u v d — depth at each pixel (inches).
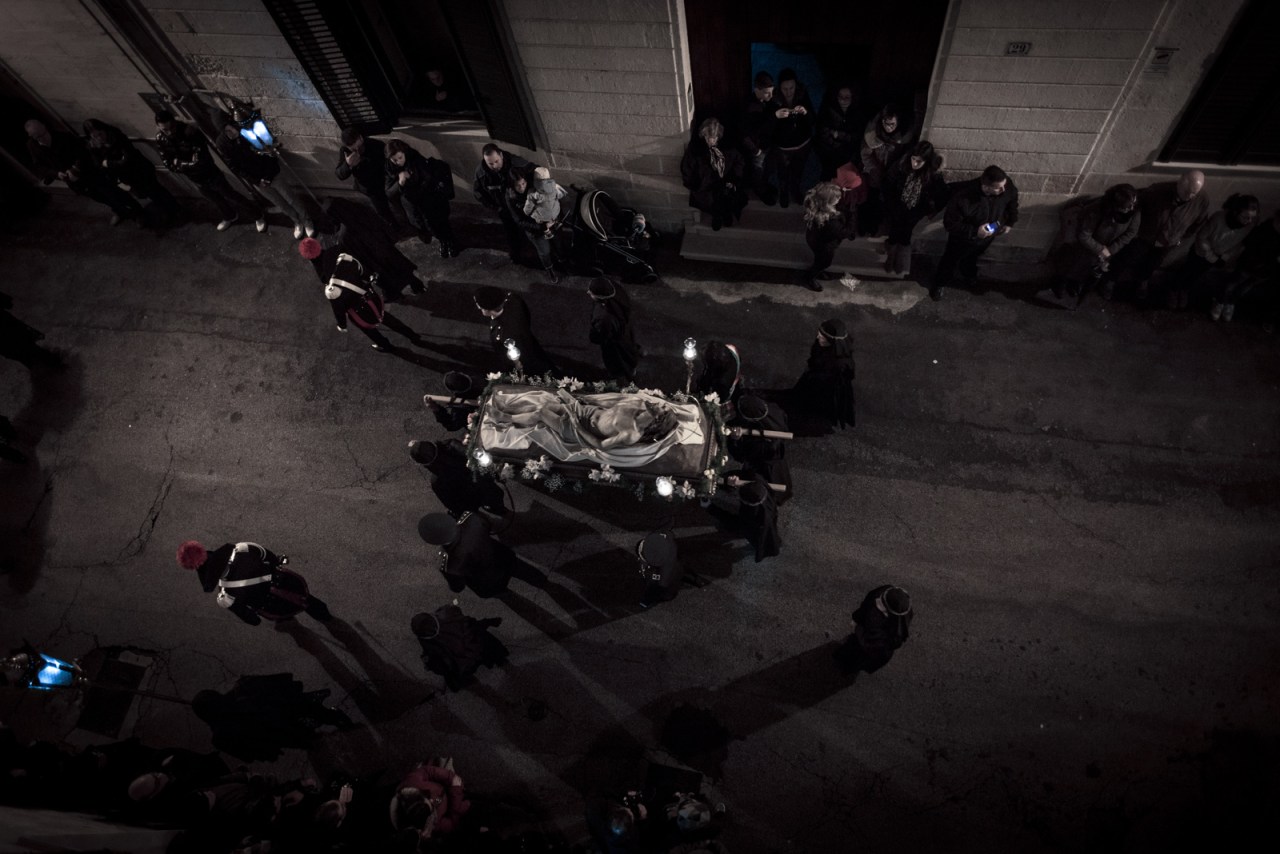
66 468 398.6
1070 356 370.6
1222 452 343.0
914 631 322.3
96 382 421.4
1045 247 386.9
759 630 329.4
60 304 447.8
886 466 356.2
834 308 395.9
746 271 411.2
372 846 251.4
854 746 305.6
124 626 356.8
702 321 401.4
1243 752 292.2
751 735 310.7
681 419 321.1
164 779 258.2
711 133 349.1
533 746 317.4
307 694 310.2
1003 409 362.3
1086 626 317.1
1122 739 298.2
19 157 458.9
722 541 347.6
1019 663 313.4
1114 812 287.7
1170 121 319.6
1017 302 386.6
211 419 404.2
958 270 391.2
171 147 406.0
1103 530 333.4
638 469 317.7
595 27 328.2
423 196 389.7
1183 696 302.8
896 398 370.6
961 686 311.9
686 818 265.9
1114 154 336.5
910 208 357.1
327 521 371.6
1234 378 357.4
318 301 432.1
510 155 383.6
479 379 397.7
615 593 342.3
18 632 359.9
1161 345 368.5
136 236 465.7
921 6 326.3
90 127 405.4
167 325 434.6
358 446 388.2
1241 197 322.3
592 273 421.1
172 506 382.9
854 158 373.7
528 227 378.6
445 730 323.3
